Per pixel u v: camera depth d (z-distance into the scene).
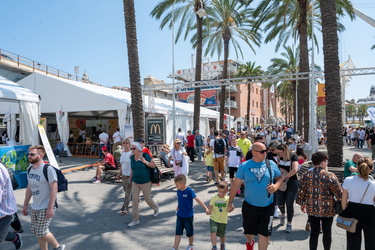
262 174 3.51
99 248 4.42
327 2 8.91
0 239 3.38
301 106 21.25
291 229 5.06
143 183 5.56
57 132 17.66
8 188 3.48
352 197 3.46
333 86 8.73
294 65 33.50
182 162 7.77
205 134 24.92
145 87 16.95
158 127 12.99
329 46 8.84
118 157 9.71
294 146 11.57
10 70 23.70
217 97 39.56
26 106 11.12
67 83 15.84
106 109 14.86
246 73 40.78
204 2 18.53
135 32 10.55
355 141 23.58
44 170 3.63
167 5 17.56
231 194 3.71
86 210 6.44
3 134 19.06
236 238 4.75
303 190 3.90
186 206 4.11
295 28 21.86
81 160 14.93
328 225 3.72
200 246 4.45
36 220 3.62
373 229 3.34
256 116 60.00
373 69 13.62
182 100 41.88
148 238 4.81
